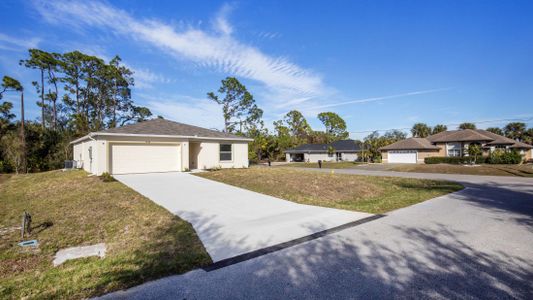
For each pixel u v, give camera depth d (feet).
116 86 127.13
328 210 25.57
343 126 228.22
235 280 11.55
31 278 12.01
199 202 28.73
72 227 20.57
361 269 12.42
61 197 32.35
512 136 166.40
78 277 11.92
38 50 106.73
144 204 27.35
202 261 13.57
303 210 25.59
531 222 20.81
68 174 54.60
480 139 101.09
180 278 11.80
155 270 12.48
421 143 117.08
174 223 20.94
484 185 45.68
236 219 22.26
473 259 13.48
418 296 10.02
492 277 11.50
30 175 60.59
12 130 86.79
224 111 143.54
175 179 44.80
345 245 15.76
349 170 87.92
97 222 21.65
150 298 10.14
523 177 59.11
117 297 10.25
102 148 49.80
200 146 63.00
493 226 19.67
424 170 82.38
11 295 10.44
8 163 78.84
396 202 29.73
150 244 16.39
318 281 11.32
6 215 25.63
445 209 25.94
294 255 14.33
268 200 30.14
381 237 17.17
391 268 12.50
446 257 13.76
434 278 11.44
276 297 10.10
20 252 15.79
